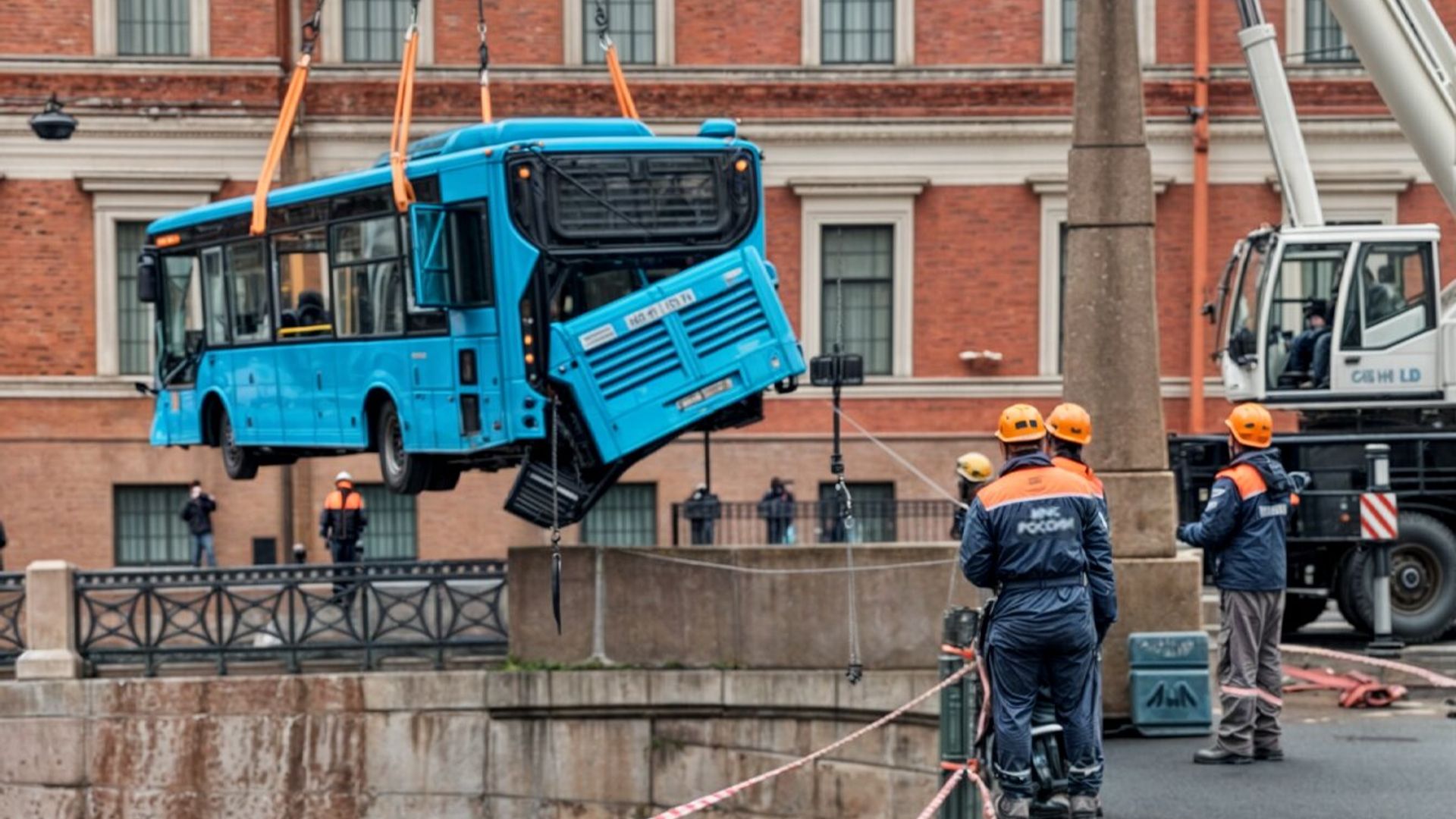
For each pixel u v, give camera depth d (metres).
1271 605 20.27
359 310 30.97
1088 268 22.95
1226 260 51.28
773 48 51.53
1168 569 22.55
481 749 30.08
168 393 36.66
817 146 51.38
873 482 51.25
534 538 50.59
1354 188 51.53
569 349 27.70
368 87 50.78
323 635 31.33
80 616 31.47
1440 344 33.88
